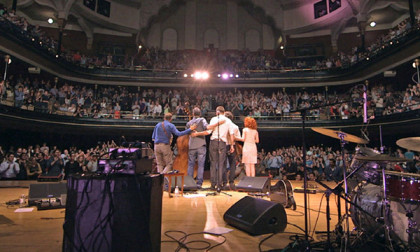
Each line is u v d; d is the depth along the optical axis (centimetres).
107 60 1792
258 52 2056
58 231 300
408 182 247
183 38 2203
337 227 288
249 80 1781
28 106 1268
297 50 2053
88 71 1681
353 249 256
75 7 1755
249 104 1611
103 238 199
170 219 354
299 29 2025
